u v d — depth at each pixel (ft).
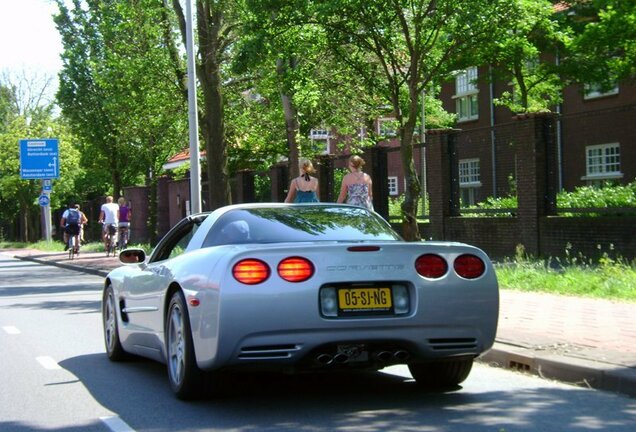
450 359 19.89
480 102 110.93
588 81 78.64
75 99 129.90
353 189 42.04
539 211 53.62
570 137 81.71
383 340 18.86
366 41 47.62
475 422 18.01
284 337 18.29
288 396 21.25
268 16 46.96
